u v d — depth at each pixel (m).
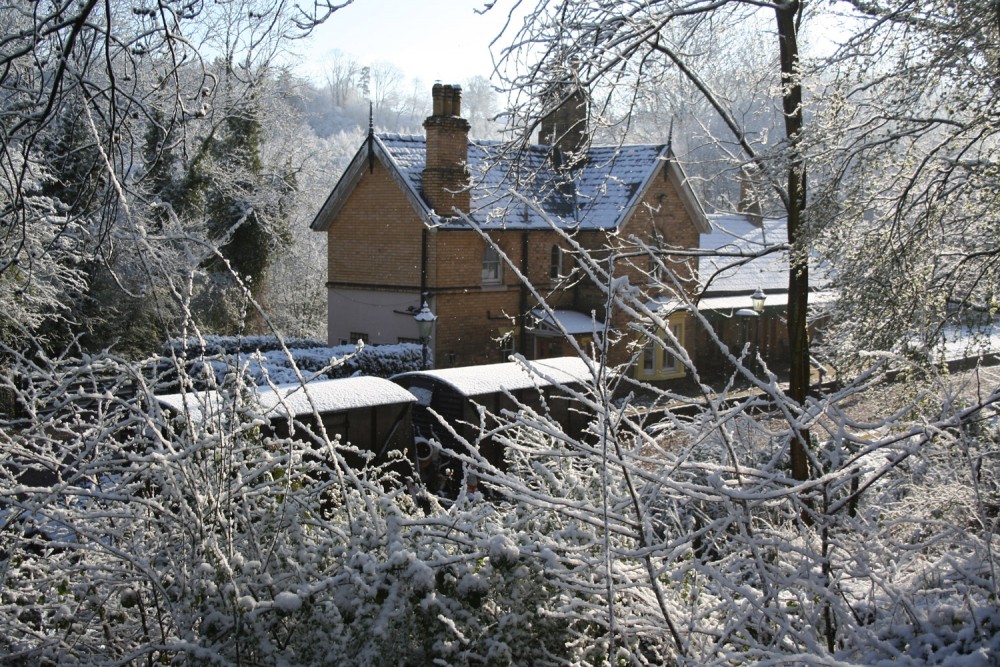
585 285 27.75
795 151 8.42
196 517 3.31
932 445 3.61
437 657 3.19
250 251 30.12
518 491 3.49
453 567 3.27
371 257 27.67
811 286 10.55
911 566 3.69
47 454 3.95
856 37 7.93
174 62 4.30
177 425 4.34
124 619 3.81
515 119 8.45
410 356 22.94
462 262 26.11
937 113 8.48
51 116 4.35
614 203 26.52
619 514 3.38
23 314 11.38
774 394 3.19
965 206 8.34
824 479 2.92
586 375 14.68
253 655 3.21
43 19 3.77
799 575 3.26
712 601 3.62
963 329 8.60
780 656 2.64
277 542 3.59
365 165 27.30
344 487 3.50
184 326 3.63
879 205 8.75
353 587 3.15
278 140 35.53
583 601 3.21
